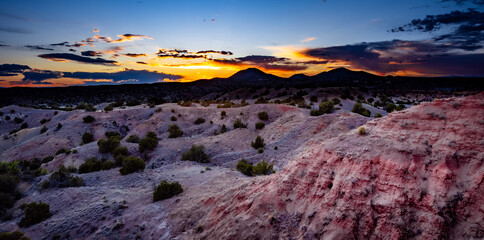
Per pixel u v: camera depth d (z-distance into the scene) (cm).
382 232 767
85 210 1673
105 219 1557
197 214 1439
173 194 1922
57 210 1791
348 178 948
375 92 11925
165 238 1326
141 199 1894
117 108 9444
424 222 716
